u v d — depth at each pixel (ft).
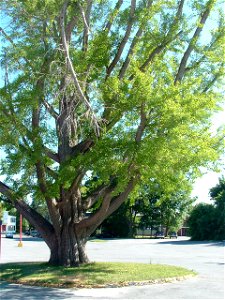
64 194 57.11
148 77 45.93
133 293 41.24
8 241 170.09
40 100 51.24
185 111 45.19
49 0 47.26
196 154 46.34
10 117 49.83
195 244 148.25
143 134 46.83
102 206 55.42
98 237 227.61
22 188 56.70
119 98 48.32
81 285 44.65
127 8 54.03
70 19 52.47
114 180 54.24
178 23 53.42
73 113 53.47
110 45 54.08
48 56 49.57
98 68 52.70
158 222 231.91
